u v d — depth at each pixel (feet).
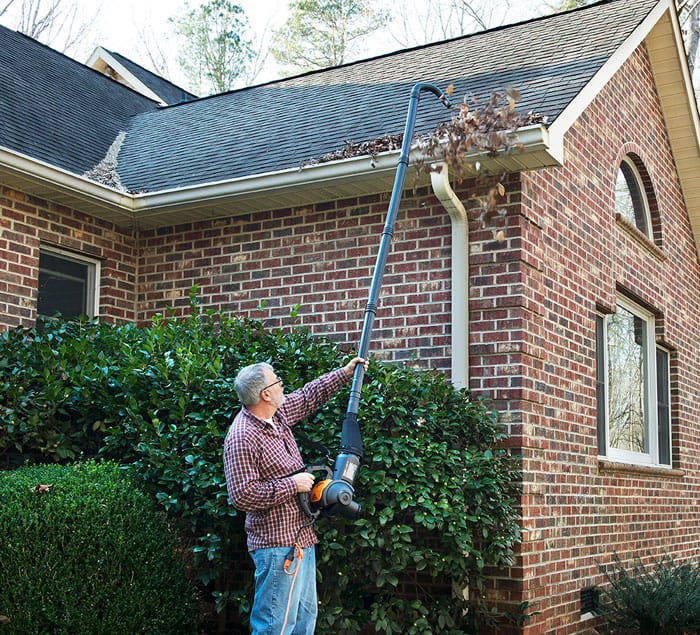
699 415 32.94
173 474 16.34
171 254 25.14
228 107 32.22
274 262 23.44
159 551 15.53
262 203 23.08
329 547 15.76
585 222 23.79
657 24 29.09
